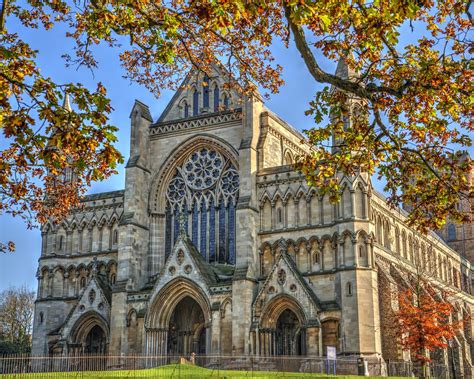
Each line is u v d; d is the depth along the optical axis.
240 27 32.59
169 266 79.56
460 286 123.00
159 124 90.00
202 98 89.56
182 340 81.81
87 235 91.06
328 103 32.22
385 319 73.38
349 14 27.69
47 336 88.69
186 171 88.12
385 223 87.44
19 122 24.92
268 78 38.66
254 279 77.06
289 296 74.12
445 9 30.69
